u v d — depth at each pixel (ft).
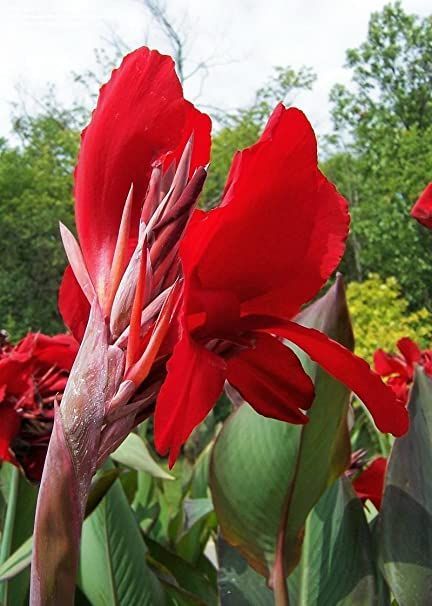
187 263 1.09
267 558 1.89
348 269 19.94
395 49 19.52
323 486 1.89
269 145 1.09
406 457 1.83
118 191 1.24
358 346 9.89
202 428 5.00
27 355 2.23
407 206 16.17
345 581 1.95
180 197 1.13
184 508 3.29
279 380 1.28
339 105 20.16
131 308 1.10
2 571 1.90
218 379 1.13
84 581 2.41
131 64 1.23
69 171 22.77
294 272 1.20
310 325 1.90
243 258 1.16
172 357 1.02
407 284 16.02
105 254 1.22
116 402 1.06
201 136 1.28
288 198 1.14
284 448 1.87
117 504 2.39
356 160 20.83
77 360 1.09
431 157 16.21
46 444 2.21
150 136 1.25
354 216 18.34
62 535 1.03
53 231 21.16
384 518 1.81
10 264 20.76
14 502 2.36
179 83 1.26
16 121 24.73
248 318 1.22
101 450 1.08
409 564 1.77
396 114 19.71
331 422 1.86
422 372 1.88
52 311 20.86
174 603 2.43
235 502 1.90
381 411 1.24
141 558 2.41
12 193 21.61
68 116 25.41
